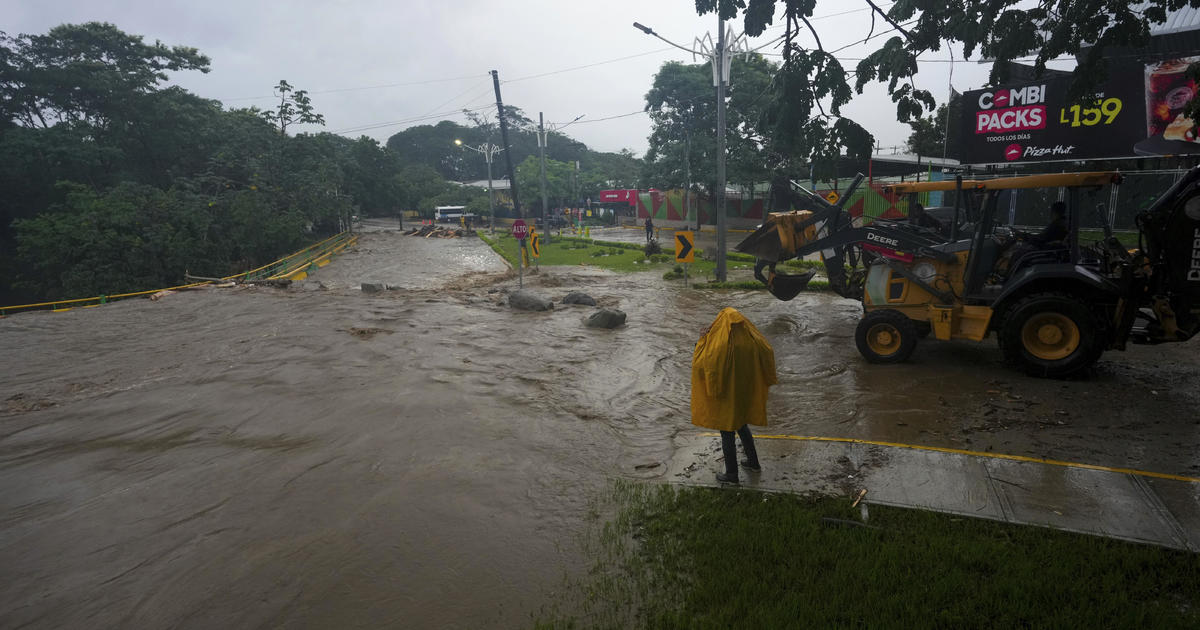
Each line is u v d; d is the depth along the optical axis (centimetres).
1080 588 309
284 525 438
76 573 385
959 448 526
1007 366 775
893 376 766
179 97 4575
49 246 3164
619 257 2702
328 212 4756
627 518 427
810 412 656
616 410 698
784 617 302
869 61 464
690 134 4359
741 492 452
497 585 356
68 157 3772
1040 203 1916
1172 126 1507
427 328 1198
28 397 822
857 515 407
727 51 1658
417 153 11688
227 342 1133
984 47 438
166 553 405
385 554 393
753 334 458
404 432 627
